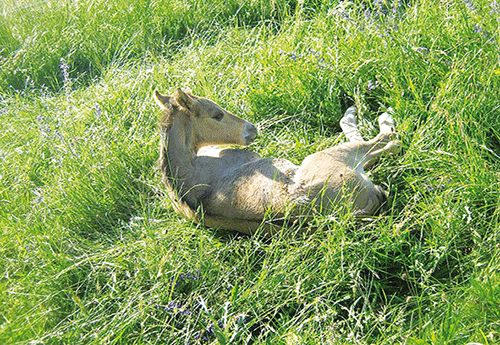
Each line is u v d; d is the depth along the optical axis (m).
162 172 7.38
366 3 10.01
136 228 7.40
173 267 6.48
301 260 6.23
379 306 5.89
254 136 7.74
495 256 5.64
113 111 9.46
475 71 7.34
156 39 11.69
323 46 8.95
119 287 6.51
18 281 6.62
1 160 9.12
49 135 9.03
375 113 8.05
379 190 6.64
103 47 11.99
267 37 10.48
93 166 8.17
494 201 6.24
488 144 6.95
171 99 7.46
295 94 8.59
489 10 8.02
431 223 6.11
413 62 7.93
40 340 5.64
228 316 5.81
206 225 7.06
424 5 8.73
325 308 5.84
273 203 6.46
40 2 13.56
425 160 6.79
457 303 5.38
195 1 12.07
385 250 6.02
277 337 5.50
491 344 4.90
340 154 6.80
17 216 7.90
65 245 7.19
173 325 5.88
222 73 9.42
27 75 12.01
